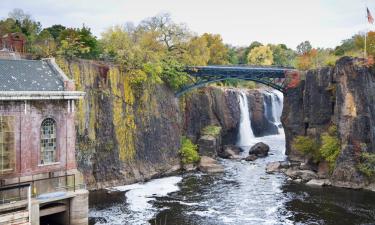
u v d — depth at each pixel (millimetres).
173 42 85812
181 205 43656
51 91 33938
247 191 49750
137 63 58844
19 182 32344
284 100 73312
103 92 51844
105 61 56219
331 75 58625
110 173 51719
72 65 49219
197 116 77125
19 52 50594
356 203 44531
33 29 79812
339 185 51875
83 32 62344
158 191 49438
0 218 28766
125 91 55344
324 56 79438
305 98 64375
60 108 34781
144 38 82812
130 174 53844
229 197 47031
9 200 31219
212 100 82375
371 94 52812
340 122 54094
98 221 38125
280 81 82250
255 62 133000
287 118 70875
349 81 53688
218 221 38781
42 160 33938
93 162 50031
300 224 38156
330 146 54656
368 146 51625
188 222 38375
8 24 70875
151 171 57344
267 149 75938
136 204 43781
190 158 64250
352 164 51625
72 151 35562
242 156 75250
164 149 62312
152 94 61312
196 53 86062
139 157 56750
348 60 54125
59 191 34188
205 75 74938
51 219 35531
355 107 52688
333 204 44188
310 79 63250
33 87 33938
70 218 34094
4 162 31625
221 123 83688
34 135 33250
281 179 56188
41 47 53781
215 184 53312
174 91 70312
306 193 48719
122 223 37719
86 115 49250
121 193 48156
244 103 92750
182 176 58469
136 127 56750
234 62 134000
